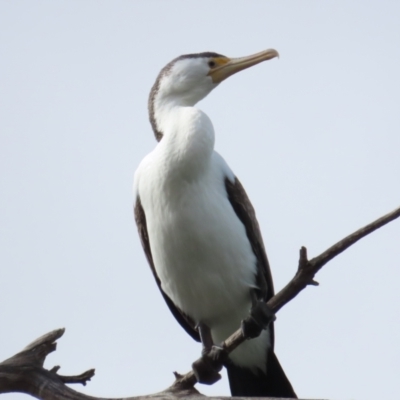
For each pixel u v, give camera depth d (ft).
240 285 37.91
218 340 40.96
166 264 37.78
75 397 31.58
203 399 31.37
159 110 41.22
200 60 41.73
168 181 36.24
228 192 38.24
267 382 40.88
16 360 32.14
